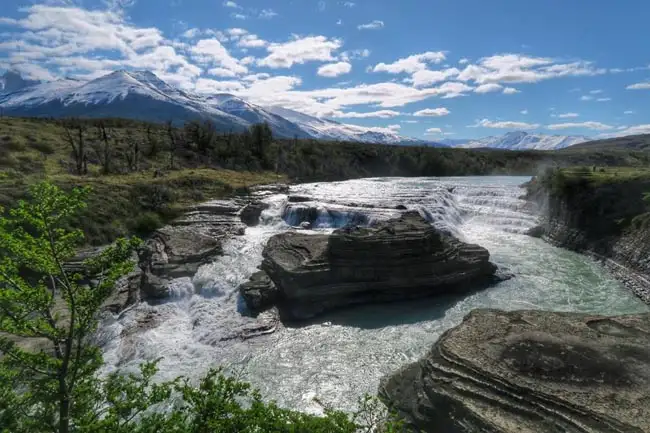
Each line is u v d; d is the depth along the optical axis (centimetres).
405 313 2688
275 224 4862
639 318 1942
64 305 2308
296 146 11019
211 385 945
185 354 2236
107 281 880
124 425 870
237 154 8944
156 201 4794
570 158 12038
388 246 2845
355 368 2067
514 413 1357
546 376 1488
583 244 3947
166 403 1783
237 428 853
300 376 2009
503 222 5062
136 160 6650
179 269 3152
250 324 2509
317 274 2767
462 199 6112
